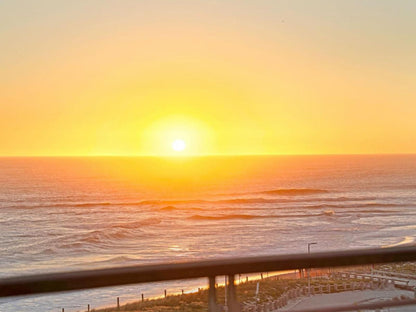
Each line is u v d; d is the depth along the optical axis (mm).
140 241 57281
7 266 43500
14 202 106938
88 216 83062
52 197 118375
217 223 72188
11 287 1649
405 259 2102
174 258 45531
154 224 71562
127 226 68062
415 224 68000
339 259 2043
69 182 174500
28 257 48344
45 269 41031
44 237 61250
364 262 2057
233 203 102062
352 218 75750
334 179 183000
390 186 149000
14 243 56969
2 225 73188
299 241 54375
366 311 2252
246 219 76375
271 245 51969
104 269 1791
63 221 77000
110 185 160000
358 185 153125
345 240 54312
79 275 1741
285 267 1985
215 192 131250
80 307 10031
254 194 123938
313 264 2021
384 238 55375
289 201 104562
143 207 95875
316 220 73812
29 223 75188
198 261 1922
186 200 108188
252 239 56938
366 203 99375
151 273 1833
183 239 58156
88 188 147125
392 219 74188
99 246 54094
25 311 12227
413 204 97625
